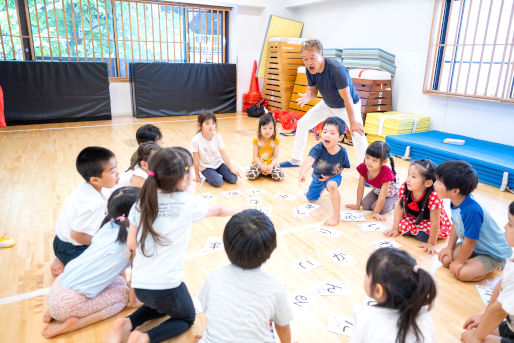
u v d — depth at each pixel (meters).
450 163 2.04
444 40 4.98
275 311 1.32
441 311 1.87
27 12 6.12
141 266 1.50
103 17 6.71
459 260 2.14
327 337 1.68
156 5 7.07
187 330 1.69
